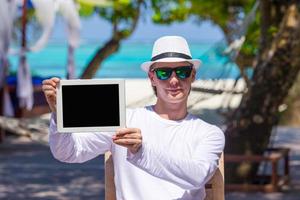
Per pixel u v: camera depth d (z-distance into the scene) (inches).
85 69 651.5
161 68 148.1
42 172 478.0
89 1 558.6
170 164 138.2
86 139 151.1
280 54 397.1
